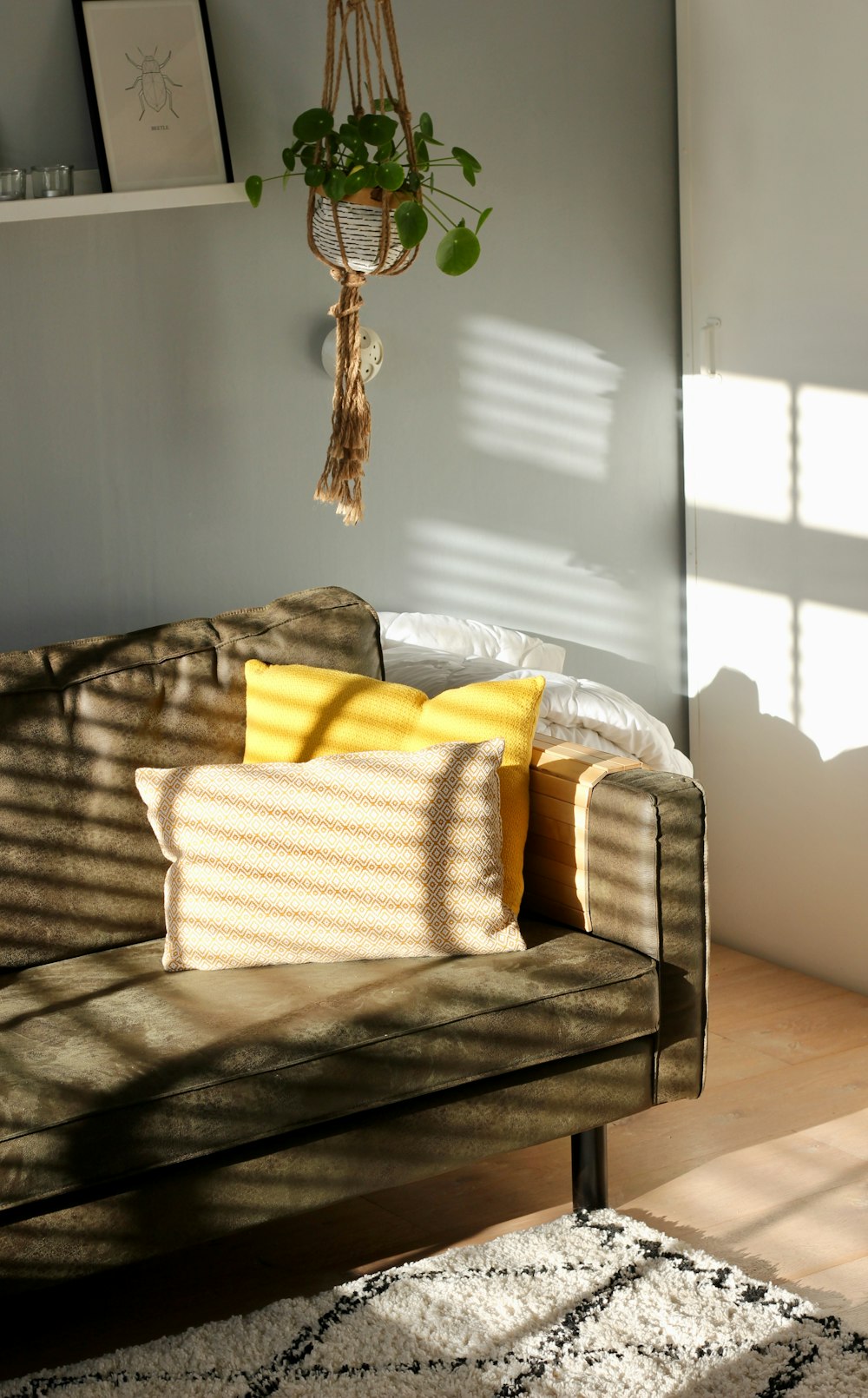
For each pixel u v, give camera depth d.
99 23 2.72
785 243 3.18
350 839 2.22
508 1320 2.00
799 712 3.31
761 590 3.37
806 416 3.19
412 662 2.88
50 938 2.33
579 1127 2.20
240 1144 1.90
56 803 2.36
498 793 2.31
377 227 2.65
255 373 2.98
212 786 2.29
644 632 3.55
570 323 3.33
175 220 2.86
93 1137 1.80
